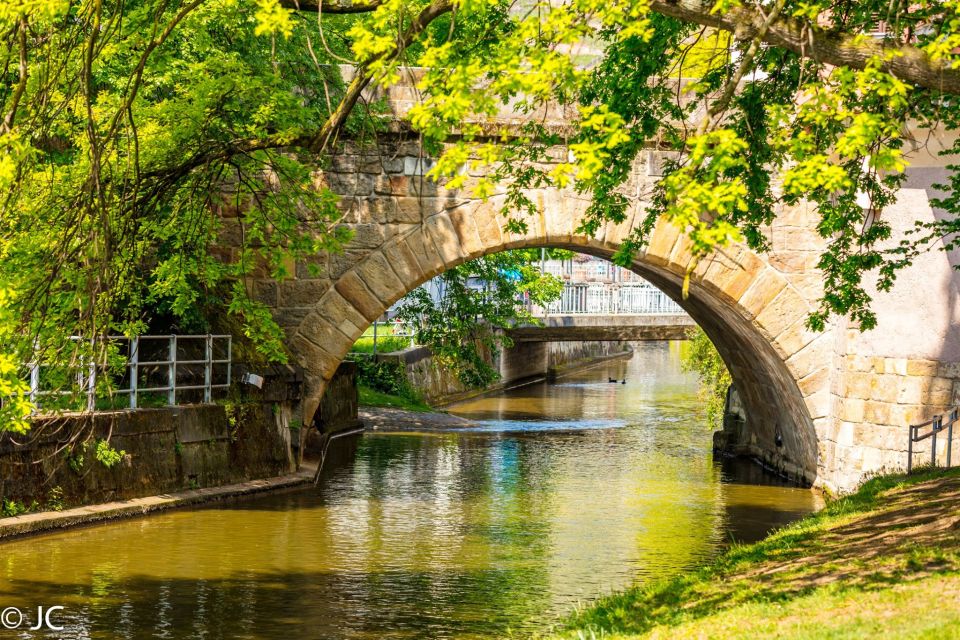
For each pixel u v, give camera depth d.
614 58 14.45
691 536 19.41
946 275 21.36
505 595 15.26
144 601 14.57
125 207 15.24
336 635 13.32
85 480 18.97
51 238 13.89
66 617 13.75
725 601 11.09
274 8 10.95
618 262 15.23
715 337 29.06
